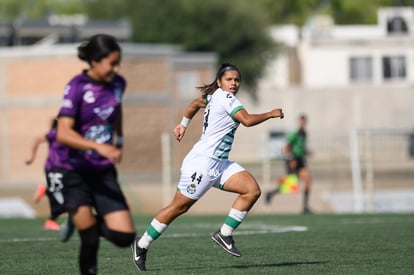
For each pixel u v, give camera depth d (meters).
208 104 25.23
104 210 19.19
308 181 61.75
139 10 180.75
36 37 126.62
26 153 92.94
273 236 37.16
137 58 107.00
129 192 71.69
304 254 29.25
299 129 62.00
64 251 31.48
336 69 174.75
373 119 157.00
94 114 19.34
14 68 105.12
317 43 175.62
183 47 178.12
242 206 25.20
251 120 24.03
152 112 108.69
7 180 88.81
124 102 105.38
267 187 72.56
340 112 157.00
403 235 36.78
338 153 76.81
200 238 36.66
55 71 103.38
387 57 173.75
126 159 88.19
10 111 105.38
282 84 182.50
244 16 180.50
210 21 178.88
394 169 80.00
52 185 19.50
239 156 75.94
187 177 24.86
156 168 89.69
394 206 66.69
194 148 25.16
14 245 33.94
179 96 117.38
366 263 26.38
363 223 46.56
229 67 25.62
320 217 54.06
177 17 178.75
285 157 62.41
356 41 173.88
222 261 27.55
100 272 24.91
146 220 52.56
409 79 172.75
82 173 19.36
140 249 25.03
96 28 128.50
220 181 25.27
